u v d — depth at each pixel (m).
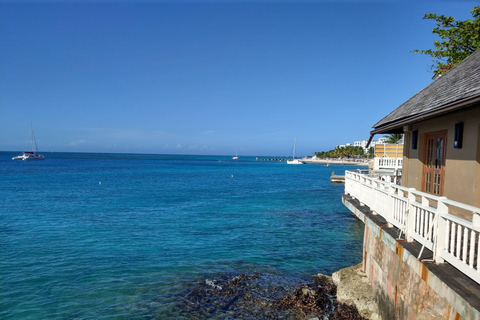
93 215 23.72
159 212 25.31
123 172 79.44
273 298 10.66
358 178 11.80
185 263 13.79
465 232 4.44
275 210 26.92
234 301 10.49
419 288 5.89
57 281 11.68
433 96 8.88
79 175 65.00
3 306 9.84
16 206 27.27
